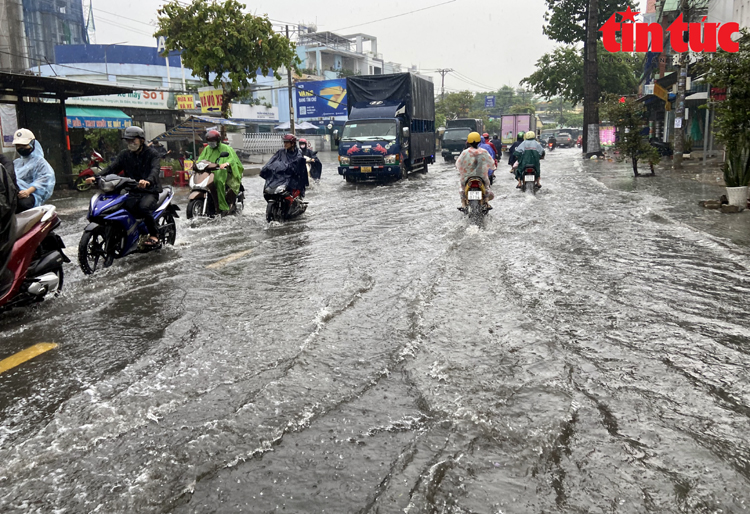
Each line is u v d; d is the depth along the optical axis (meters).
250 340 4.33
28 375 3.82
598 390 3.38
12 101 17.30
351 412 3.14
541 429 2.90
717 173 17.83
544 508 2.31
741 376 3.57
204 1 25.77
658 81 30.36
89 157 27.00
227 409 3.22
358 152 19.33
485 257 7.03
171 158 27.94
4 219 4.90
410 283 5.88
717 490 2.41
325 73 55.72
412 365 3.79
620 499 2.36
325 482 2.51
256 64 26.78
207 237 9.05
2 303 5.05
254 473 2.59
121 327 4.75
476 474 2.54
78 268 7.11
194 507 2.37
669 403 3.21
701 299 5.21
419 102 22.44
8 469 2.67
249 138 39.09
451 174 23.58
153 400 3.34
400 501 2.37
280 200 10.56
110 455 2.78
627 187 14.92
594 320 4.65
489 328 4.48
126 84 41.28
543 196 13.54
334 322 4.70
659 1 35.69
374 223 10.22
